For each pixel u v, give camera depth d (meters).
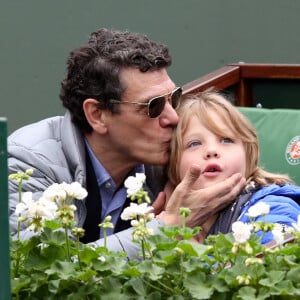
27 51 18.38
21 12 18.30
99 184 9.96
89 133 9.94
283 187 9.45
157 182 10.22
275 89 13.92
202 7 18.94
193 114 9.59
